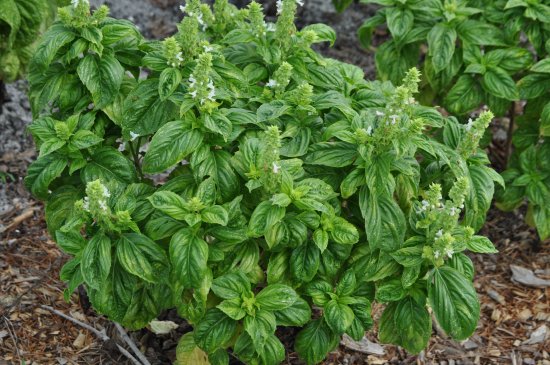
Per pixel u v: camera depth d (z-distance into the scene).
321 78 1.13
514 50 1.36
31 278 1.30
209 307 1.07
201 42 1.07
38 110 1.11
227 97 1.05
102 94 1.07
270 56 1.10
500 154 1.57
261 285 1.18
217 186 1.03
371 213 1.03
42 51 1.06
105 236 1.01
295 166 1.03
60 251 1.36
